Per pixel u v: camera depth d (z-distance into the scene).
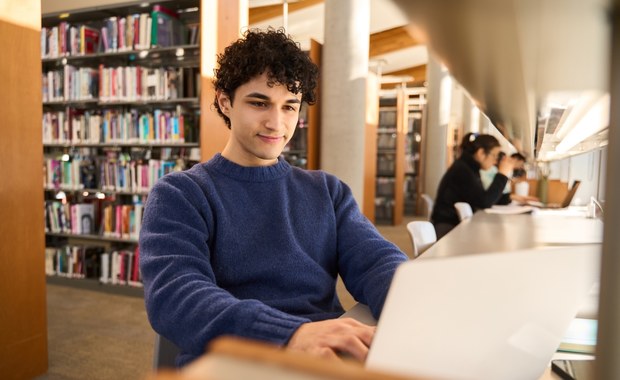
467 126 11.58
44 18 4.57
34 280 2.50
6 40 2.29
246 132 1.10
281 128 1.10
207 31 3.79
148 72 4.18
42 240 2.54
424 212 11.12
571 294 0.52
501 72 0.44
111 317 3.58
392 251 1.17
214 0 3.84
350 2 5.43
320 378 0.20
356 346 0.69
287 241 1.15
